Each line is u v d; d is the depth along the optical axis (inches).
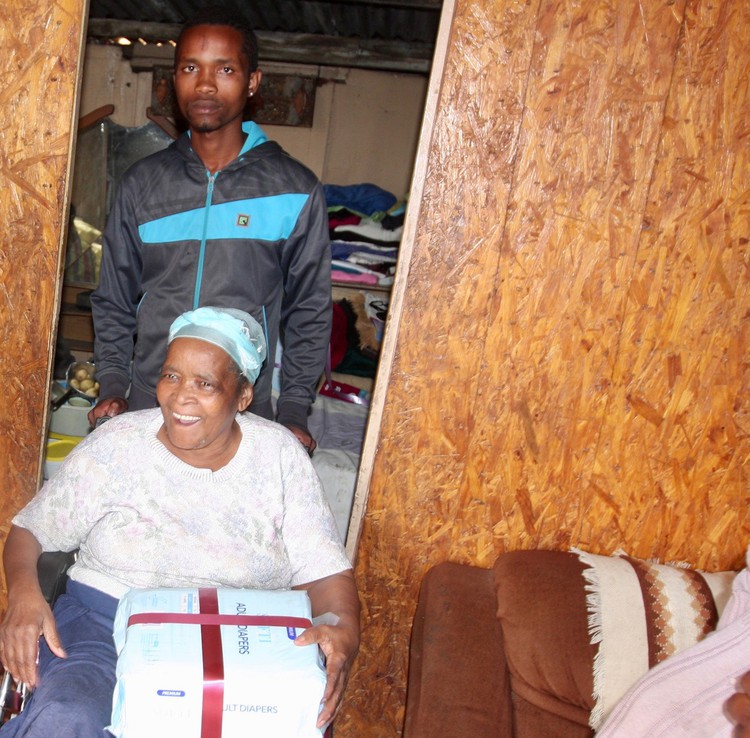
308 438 85.5
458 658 76.5
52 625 61.5
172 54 173.2
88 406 111.7
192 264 86.0
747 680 55.2
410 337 82.8
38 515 66.4
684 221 78.6
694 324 80.9
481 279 81.0
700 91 76.0
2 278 84.1
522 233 79.7
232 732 54.6
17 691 62.9
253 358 66.9
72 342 146.8
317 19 164.1
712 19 74.7
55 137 80.7
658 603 76.6
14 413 87.9
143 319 88.7
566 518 86.6
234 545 66.7
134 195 87.0
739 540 85.9
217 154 86.6
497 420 84.4
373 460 86.4
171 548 65.9
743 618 58.6
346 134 182.5
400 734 94.0
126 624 58.9
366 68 177.6
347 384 142.5
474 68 76.7
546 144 77.8
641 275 80.0
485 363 83.0
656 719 59.6
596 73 76.2
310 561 68.6
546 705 74.0
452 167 78.7
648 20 75.0
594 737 68.1
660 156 77.5
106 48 174.4
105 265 89.3
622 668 73.4
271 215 86.5
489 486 86.3
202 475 66.1
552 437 84.5
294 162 89.1
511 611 78.3
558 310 81.3
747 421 82.9
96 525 66.7
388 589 90.0
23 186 81.9
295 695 55.1
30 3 77.9
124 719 53.7
